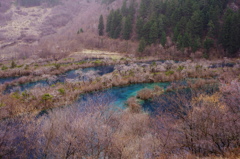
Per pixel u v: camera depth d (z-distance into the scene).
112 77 34.53
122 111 18.55
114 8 120.38
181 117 9.43
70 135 9.01
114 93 27.38
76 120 10.76
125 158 8.74
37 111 20.50
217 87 24.17
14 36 109.00
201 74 35.62
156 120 12.40
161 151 9.03
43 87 28.70
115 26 90.00
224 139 8.05
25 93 24.77
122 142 9.54
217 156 7.77
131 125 13.69
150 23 75.06
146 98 24.44
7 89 30.67
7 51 76.81
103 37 91.38
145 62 56.34
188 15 72.81
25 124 12.72
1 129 11.17
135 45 75.62
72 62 55.19
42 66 47.78
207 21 68.00
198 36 64.00
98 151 8.79
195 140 8.24
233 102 9.12
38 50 70.81
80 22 132.25
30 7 177.25
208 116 8.51
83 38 91.31
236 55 56.88
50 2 186.25
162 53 65.88
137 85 31.69
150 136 11.21
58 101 23.56
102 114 12.79
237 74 31.42
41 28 133.75
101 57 62.78
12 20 143.12
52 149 9.70
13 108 19.67
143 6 88.56
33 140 10.64
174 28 71.75
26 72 41.56
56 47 74.19
